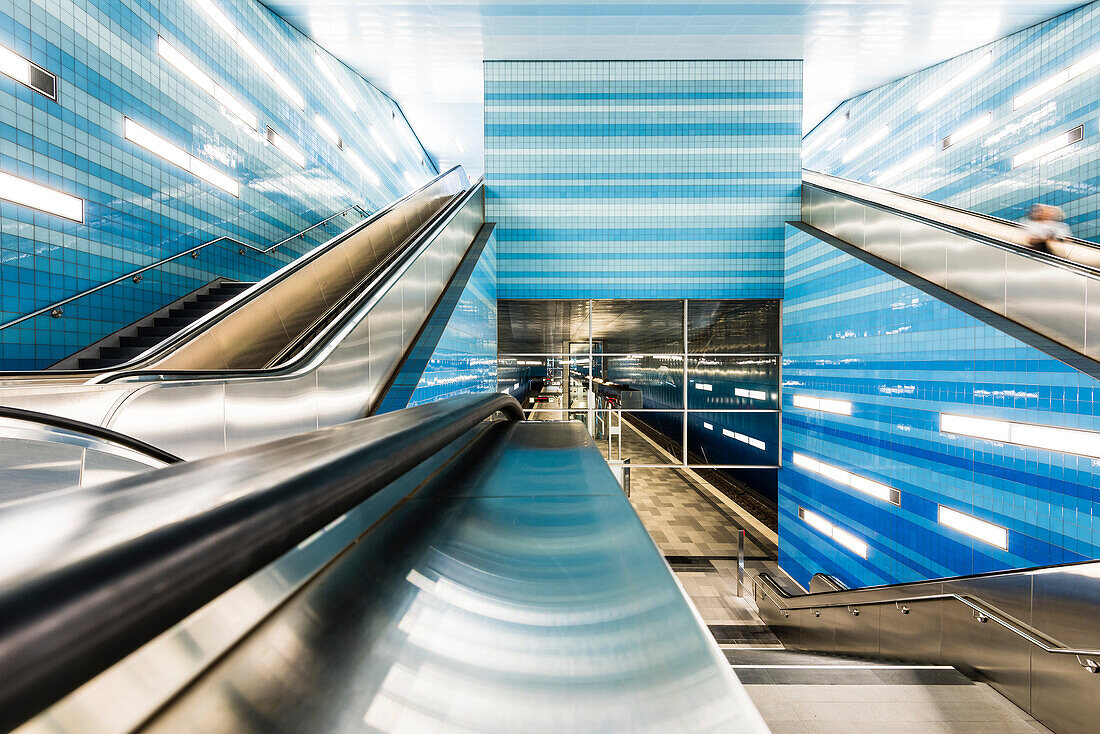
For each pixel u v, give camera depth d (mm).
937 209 7941
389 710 476
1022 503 4566
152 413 2469
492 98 9672
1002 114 8789
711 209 9578
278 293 5059
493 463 1544
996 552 4809
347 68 11875
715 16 8391
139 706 420
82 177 5562
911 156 10984
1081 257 5613
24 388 2262
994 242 5332
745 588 7832
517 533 929
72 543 317
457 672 531
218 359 4145
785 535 8758
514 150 9688
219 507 460
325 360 3457
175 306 6836
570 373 9531
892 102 11578
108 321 5867
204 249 7465
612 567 762
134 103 6238
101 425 2334
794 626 6148
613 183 9648
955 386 5309
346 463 720
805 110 14055
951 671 2984
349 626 603
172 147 6855
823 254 7898
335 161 11453
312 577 720
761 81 9508
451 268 6574
